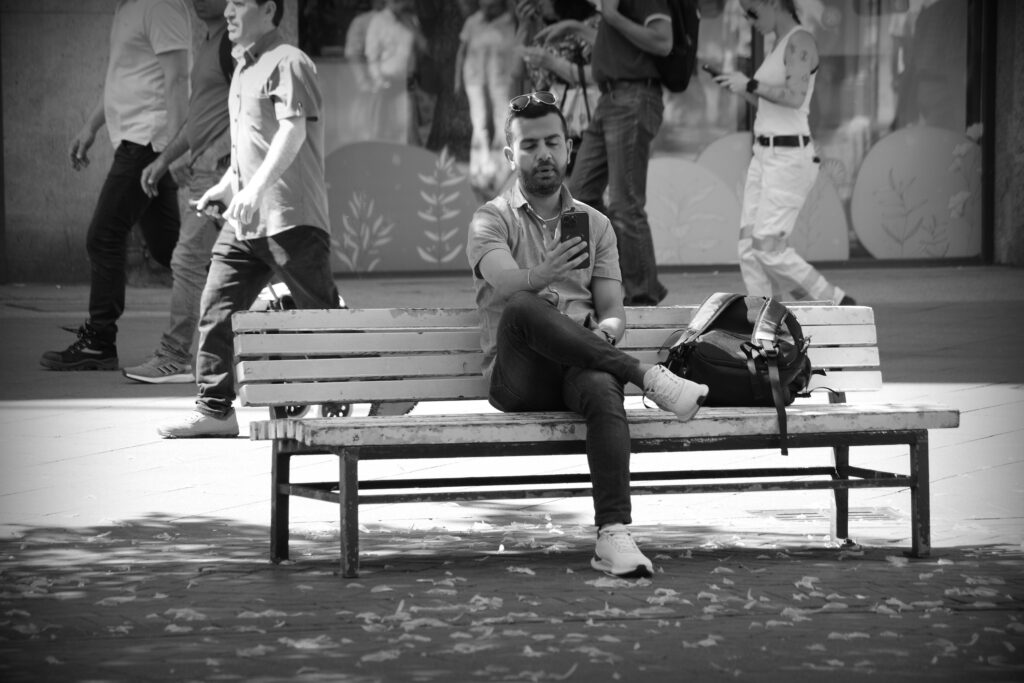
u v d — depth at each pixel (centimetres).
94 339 1778
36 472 1188
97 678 672
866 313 1061
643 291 1820
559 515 1041
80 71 2652
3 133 2650
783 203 1981
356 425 849
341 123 2758
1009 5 2886
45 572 876
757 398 929
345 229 2781
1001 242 2942
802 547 946
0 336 2077
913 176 2917
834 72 2886
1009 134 2909
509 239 949
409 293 2555
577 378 876
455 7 2762
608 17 1769
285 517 903
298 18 2723
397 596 817
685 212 2866
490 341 949
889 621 769
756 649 719
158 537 970
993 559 906
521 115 947
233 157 1313
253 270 1326
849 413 907
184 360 1680
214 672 681
